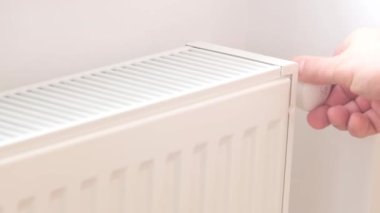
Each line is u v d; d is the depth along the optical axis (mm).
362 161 1016
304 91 934
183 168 814
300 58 938
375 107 903
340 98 942
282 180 956
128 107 749
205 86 822
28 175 661
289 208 1135
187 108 798
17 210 665
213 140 839
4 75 836
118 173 751
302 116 1084
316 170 1080
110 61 957
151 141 768
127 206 765
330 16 1050
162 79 854
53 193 694
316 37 1073
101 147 719
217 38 1107
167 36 1027
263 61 931
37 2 852
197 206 846
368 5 1001
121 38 964
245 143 889
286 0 1098
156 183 788
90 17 917
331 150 1052
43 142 673
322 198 1078
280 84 906
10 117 724
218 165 857
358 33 927
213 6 1085
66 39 896
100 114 727
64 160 688
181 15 1040
